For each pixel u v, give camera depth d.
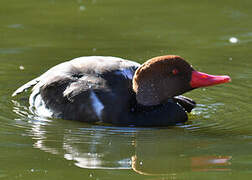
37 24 19.14
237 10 20.69
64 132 10.92
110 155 9.77
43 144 10.27
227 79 11.25
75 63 12.27
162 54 15.97
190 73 11.38
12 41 17.19
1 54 15.88
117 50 16.34
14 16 20.06
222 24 19.08
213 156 9.63
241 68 14.74
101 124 11.38
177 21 19.50
